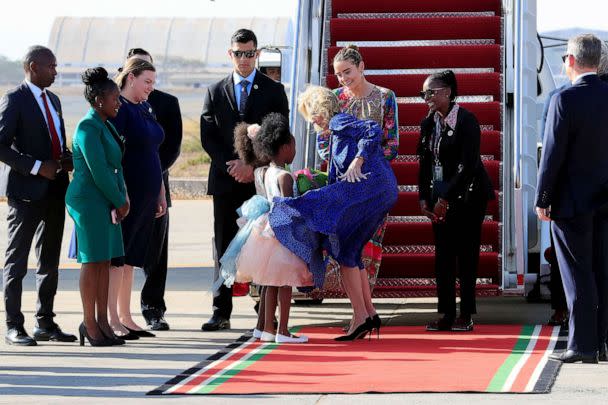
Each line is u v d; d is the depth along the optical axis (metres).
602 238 23.11
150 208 27.06
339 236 25.86
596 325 23.11
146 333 27.39
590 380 21.33
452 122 26.83
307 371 22.45
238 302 34.31
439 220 27.27
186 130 129.25
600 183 22.75
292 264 25.52
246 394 20.36
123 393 20.66
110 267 26.70
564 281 23.20
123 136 26.45
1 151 25.83
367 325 26.23
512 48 32.34
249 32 28.25
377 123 26.39
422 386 20.77
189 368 22.88
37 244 26.91
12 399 20.25
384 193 25.91
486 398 19.80
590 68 22.80
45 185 26.23
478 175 27.03
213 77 143.88
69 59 141.38
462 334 27.11
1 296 36.34
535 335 26.70
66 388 21.14
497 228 29.78
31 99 26.31
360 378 21.62
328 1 34.00
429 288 28.88
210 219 68.56
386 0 34.00
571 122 22.58
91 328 25.94
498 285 29.75
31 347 25.86
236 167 27.53
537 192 22.92
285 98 28.66
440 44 33.66
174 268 44.84
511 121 31.70
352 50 27.58
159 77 144.38
